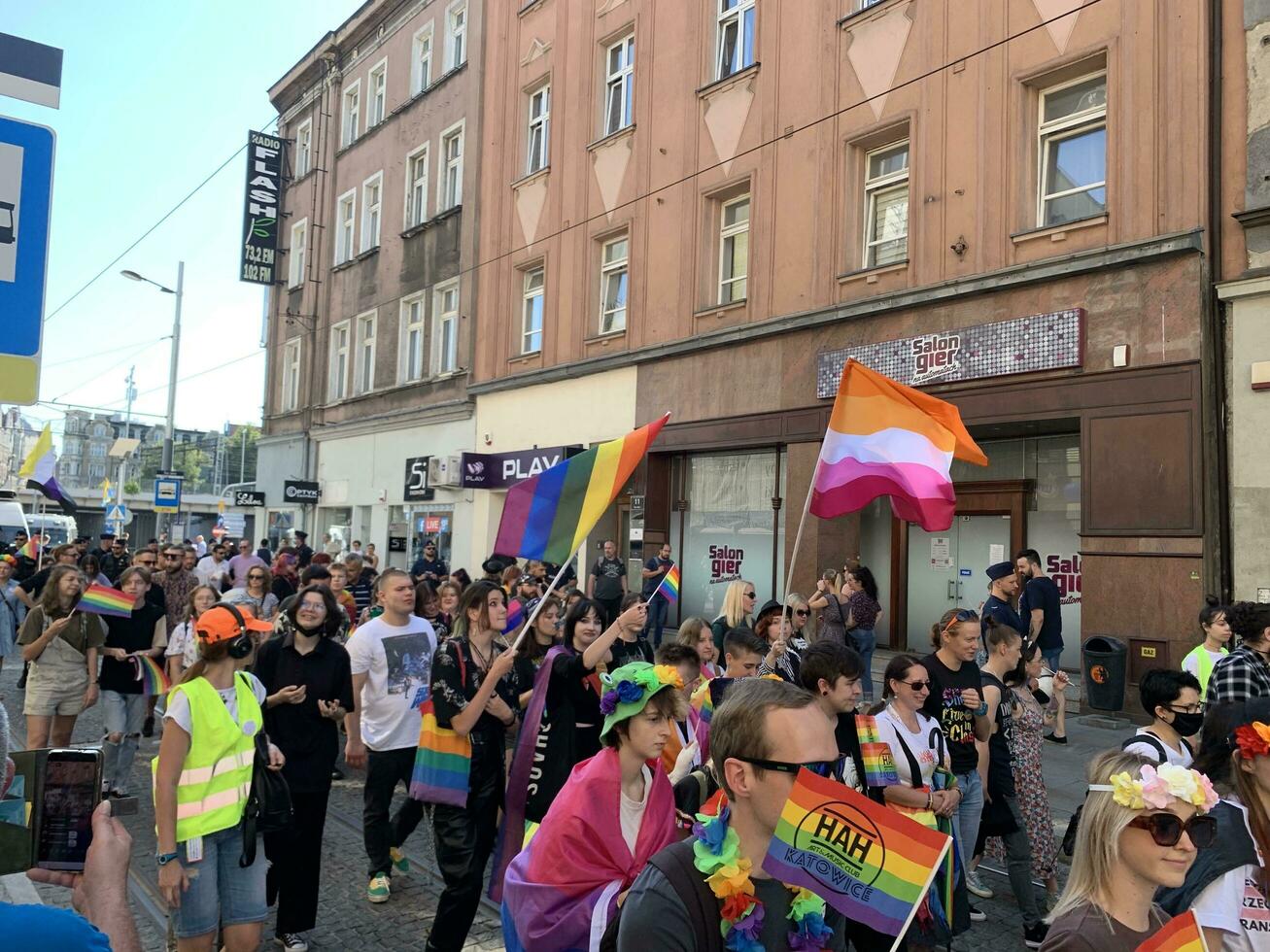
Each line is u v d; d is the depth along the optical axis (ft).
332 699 14.89
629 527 55.36
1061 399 34.37
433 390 72.28
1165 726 13.44
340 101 88.94
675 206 51.98
